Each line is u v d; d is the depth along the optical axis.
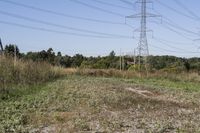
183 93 39.12
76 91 33.53
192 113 24.06
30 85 34.28
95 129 17.16
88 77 58.50
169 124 18.94
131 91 37.66
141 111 24.31
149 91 39.53
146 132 16.89
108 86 41.00
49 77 46.50
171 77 66.44
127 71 69.25
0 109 21.47
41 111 22.05
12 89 29.53
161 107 26.95
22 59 39.09
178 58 112.00
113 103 27.34
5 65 33.22
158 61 108.38
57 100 26.88
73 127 17.41
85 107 24.53
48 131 16.58
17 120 18.30
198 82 63.38
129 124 18.72
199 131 17.38
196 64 108.56
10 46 51.94
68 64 100.75
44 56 77.75
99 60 98.75
